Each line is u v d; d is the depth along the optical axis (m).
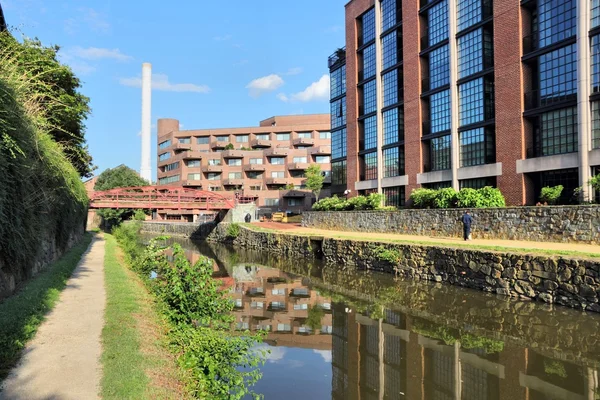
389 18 35.16
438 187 30.28
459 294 15.86
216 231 51.78
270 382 8.96
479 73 26.42
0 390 4.93
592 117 20.17
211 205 48.47
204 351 6.82
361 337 11.86
